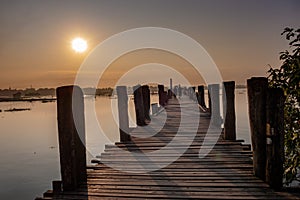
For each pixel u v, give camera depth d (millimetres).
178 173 3711
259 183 3248
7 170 11734
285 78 3680
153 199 2936
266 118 3176
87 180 3551
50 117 36375
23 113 45094
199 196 2953
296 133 3693
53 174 11266
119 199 2975
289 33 3592
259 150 3385
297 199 2818
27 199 8492
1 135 21172
